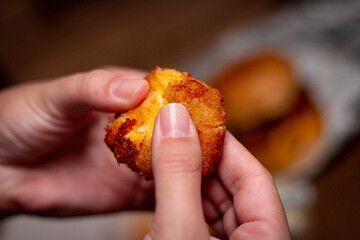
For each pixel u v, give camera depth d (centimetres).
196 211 16
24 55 51
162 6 50
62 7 53
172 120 16
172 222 16
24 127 25
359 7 37
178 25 48
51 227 33
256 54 38
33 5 54
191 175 16
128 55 47
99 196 27
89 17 53
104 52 49
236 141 20
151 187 26
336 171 31
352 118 31
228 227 21
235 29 44
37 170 27
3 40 53
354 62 33
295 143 32
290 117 33
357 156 31
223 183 20
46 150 26
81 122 25
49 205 27
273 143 33
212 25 46
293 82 34
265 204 18
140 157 18
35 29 54
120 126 19
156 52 46
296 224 30
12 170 27
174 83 19
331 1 38
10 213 28
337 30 36
